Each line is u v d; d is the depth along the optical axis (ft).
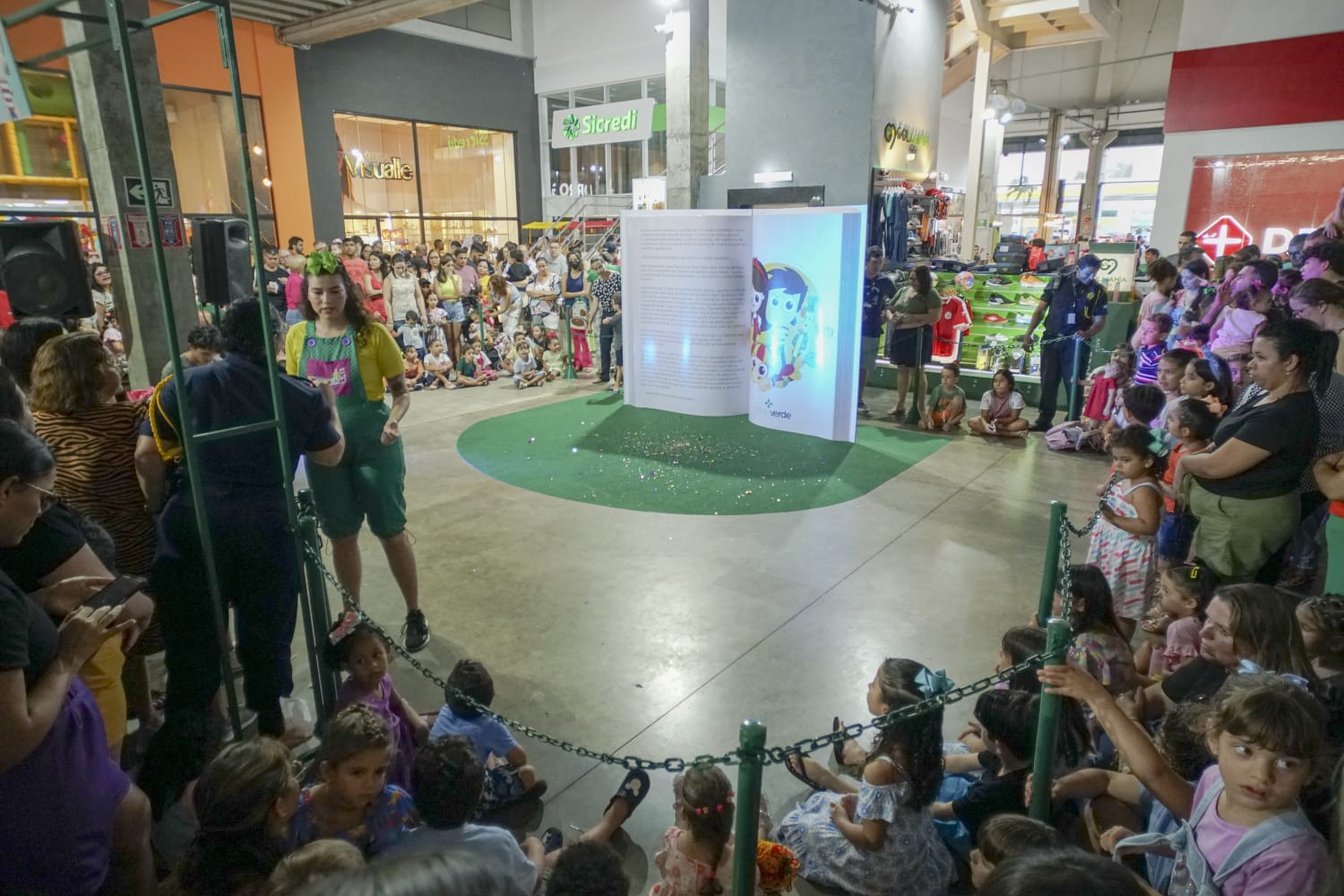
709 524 17.99
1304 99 35.68
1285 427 9.60
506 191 60.80
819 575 15.33
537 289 36.81
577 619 13.61
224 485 8.55
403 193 54.03
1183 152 39.14
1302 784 5.07
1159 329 21.26
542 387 33.73
